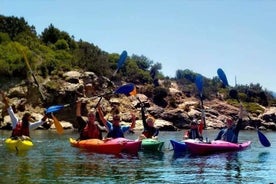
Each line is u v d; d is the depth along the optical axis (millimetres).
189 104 38562
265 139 15828
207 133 27141
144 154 12672
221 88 47031
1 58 31797
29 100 29875
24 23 40875
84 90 31109
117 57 42750
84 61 37094
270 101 47906
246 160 11930
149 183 8250
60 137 19125
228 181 8617
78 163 10594
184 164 10820
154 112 34062
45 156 11812
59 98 29969
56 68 33000
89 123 14320
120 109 33000
